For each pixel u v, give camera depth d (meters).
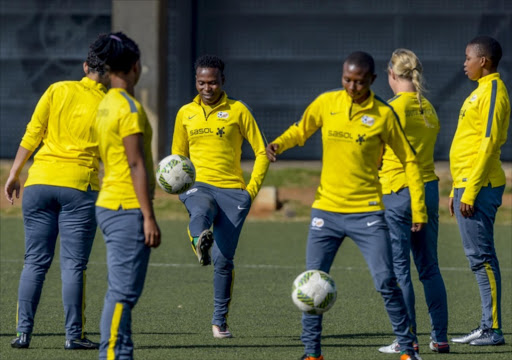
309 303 16.69
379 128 16.44
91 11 74.81
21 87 75.69
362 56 16.16
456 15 72.50
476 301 26.30
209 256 19.55
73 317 18.95
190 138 20.98
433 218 18.83
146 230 14.65
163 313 23.86
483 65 19.59
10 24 75.56
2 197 52.41
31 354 18.48
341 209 16.75
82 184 18.58
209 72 20.42
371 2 73.44
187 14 73.06
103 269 31.95
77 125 18.55
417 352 17.69
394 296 16.84
